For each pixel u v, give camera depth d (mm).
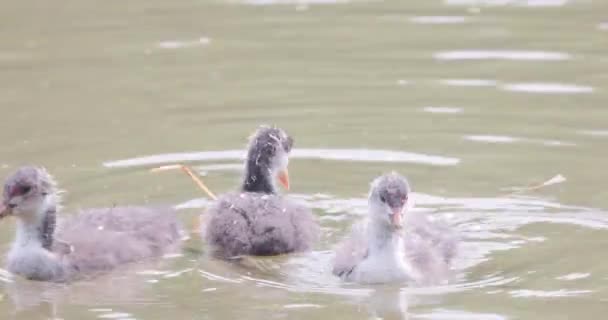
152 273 14469
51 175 16828
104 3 26094
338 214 16000
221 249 15164
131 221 15312
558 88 20219
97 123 19062
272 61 22172
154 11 25500
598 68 21109
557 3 25188
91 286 14117
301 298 13594
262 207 15273
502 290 13609
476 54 22141
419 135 18375
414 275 14086
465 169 17031
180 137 18438
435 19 24391
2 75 21500
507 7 25031
